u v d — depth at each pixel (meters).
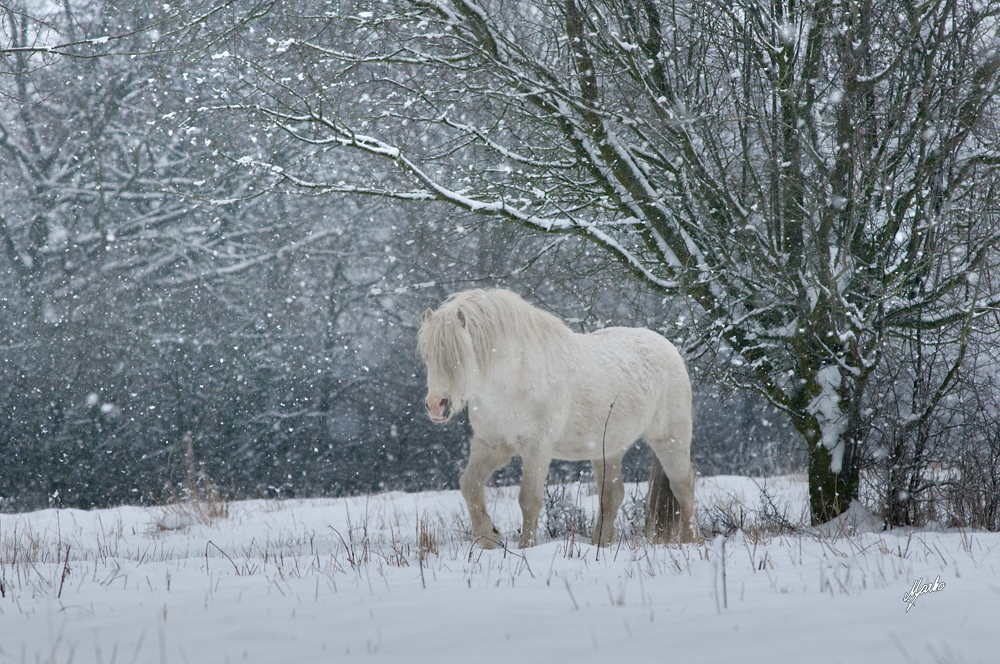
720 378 11.24
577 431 8.66
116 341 29.97
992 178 9.48
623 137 12.22
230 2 12.73
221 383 31.17
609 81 11.75
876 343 9.96
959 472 10.02
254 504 18.12
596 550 6.70
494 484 26.91
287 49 12.25
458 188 14.05
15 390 29.23
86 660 3.10
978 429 9.57
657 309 15.49
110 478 29.31
